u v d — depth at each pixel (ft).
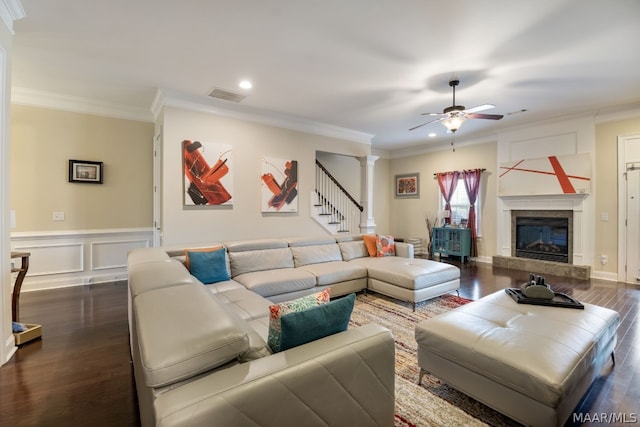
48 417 5.67
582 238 16.40
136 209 15.80
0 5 6.91
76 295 12.95
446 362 6.18
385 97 13.44
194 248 10.78
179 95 13.00
